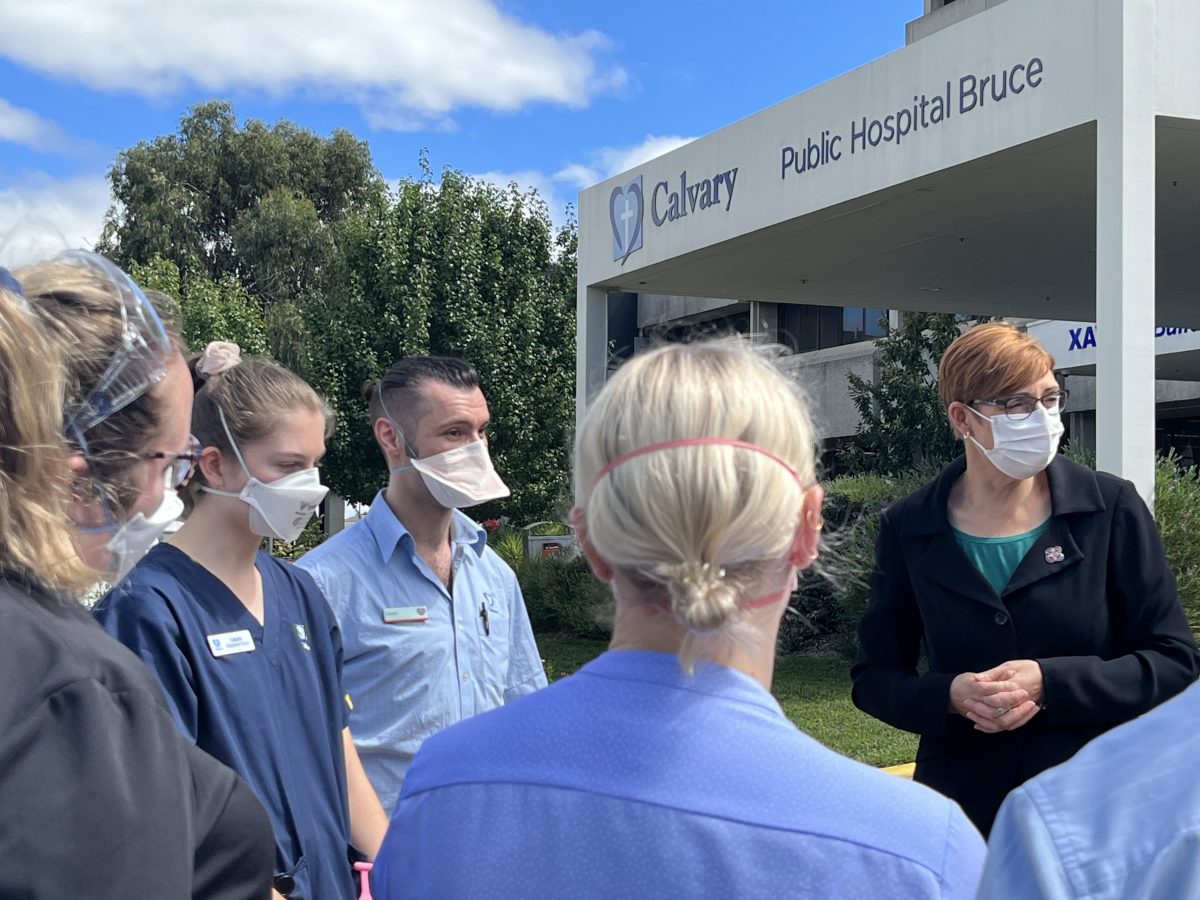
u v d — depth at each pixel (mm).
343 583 2947
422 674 2936
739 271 12250
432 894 1203
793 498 1202
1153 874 833
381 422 3096
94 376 1363
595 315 12664
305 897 2125
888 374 16281
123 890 1044
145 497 1487
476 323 17953
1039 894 871
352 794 2516
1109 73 6793
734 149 10148
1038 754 2570
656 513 1151
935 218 9977
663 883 1114
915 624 2951
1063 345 16594
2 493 1140
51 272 1427
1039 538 2680
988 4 15797
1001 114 7574
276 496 2229
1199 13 6918
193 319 23625
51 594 1195
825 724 7527
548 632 13062
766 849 1112
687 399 1200
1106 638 2625
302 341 20375
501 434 17875
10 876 990
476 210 18719
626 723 1201
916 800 1178
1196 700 943
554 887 1146
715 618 1123
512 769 1222
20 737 1041
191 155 33406
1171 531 7582
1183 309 15727
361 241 18469
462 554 3186
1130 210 6754
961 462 2930
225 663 2123
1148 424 6809
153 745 1136
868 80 8680
